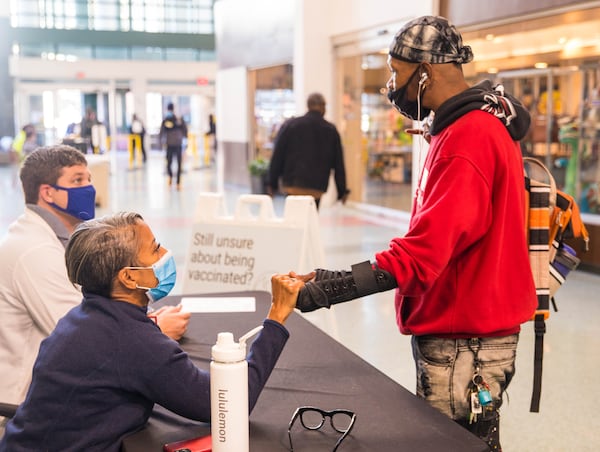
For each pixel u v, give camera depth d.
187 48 25.59
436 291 1.79
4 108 22.45
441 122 1.75
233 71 13.97
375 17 9.28
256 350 1.62
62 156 2.28
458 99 1.73
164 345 1.55
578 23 6.16
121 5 25.36
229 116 14.41
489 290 1.74
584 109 6.46
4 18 23.25
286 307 1.66
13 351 2.16
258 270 3.62
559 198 2.00
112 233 1.58
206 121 25.89
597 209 6.38
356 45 10.05
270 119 12.64
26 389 2.15
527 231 1.92
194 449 1.43
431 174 1.72
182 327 2.22
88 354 1.53
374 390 1.78
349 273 1.69
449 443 1.48
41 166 2.26
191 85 24.41
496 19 6.88
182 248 7.29
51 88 22.97
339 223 9.14
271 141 12.62
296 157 6.02
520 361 3.95
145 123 24.22
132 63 23.58
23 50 24.66
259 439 1.51
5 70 22.36
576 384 3.60
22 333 2.18
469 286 1.75
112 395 1.54
